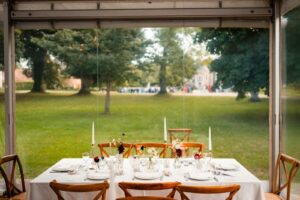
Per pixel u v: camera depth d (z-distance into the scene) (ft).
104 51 19.93
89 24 15.11
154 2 15.01
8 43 14.70
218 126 19.43
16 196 11.57
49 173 10.46
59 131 19.89
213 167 10.66
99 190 8.45
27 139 19.54
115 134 20.33
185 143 13.51
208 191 8.04
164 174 10.17
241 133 19.25
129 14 14.70
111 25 15.07
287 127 14.70
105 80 20.03
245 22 14.84
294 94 14.49
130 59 19.95
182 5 14.96
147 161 11.31
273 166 14.83
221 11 14.53
